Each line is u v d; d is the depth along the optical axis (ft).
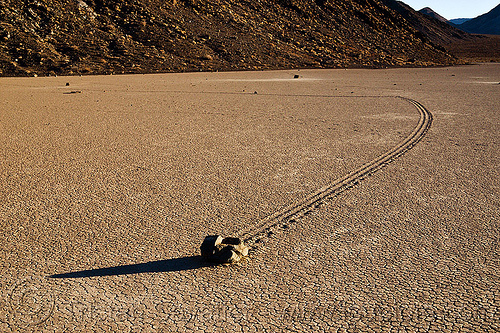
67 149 37.81
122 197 25.75
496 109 61.57
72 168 31.96
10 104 69.21
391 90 95.40
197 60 183.42
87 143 40.09
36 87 102.63
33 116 56.44
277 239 20.01
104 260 18.16
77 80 125.59
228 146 38.70
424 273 16.85
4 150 37.52
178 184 28.07
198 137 42.68
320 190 26.78
